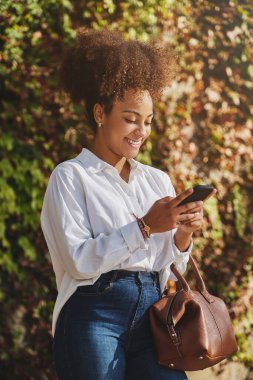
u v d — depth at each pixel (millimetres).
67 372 2623
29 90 5215
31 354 5074
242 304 5938
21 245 5043
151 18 5609
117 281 2613
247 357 5879
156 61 2766
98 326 2590
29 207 5086
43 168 5176
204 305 2762
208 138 5910
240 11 6113
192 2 5918
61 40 5328
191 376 5590
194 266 2885
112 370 2572
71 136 5289
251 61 6117
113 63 2705
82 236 2609
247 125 6074
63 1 5352
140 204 2773
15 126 5152
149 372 2670
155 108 5621
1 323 4996
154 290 2723
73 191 2656
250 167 6105
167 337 2639
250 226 6039
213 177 5918
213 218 5816
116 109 2705
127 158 2738
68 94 2904
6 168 5027
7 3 5273
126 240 2549
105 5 5445
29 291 5094
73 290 2600
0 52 5199
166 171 5625
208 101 5910
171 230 2795
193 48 5867
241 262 5953
